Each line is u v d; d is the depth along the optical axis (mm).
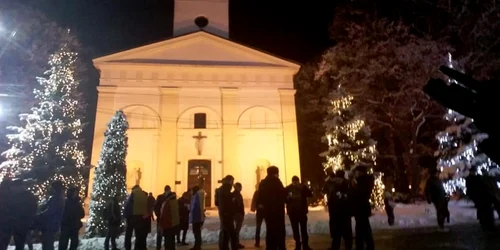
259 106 34000
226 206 10852
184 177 32000
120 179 18062
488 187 12945
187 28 37781
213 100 33562
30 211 9703
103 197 17594
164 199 12539
